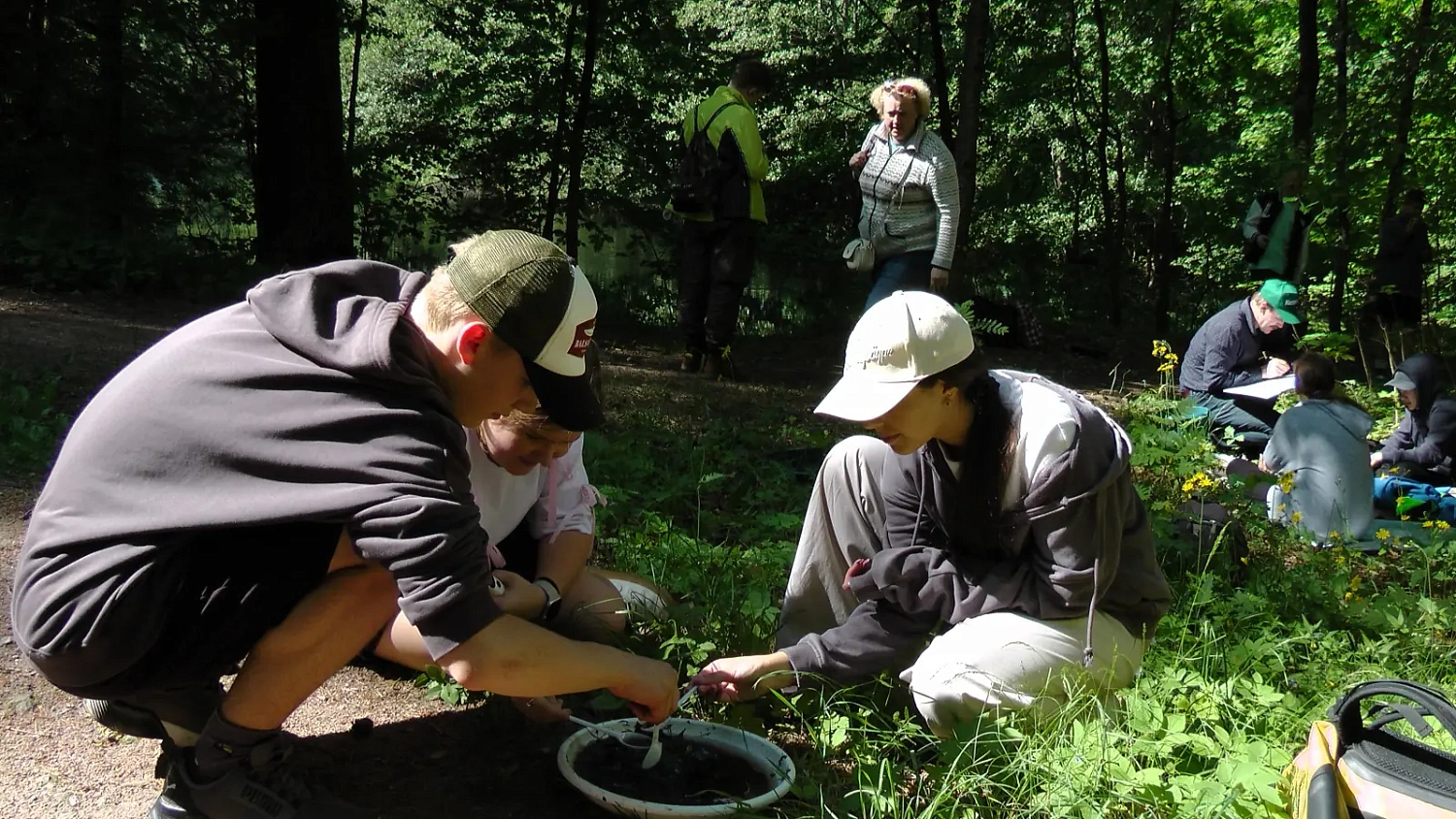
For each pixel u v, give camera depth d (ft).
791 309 41.91
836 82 53.16
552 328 6.66
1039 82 51.44
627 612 10.14
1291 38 52.01
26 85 37.52
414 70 56.75
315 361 6.53
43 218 32.01
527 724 9.49
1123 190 50.39
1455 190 47.60
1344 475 17.43
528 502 9.52
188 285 30.19
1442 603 13.98
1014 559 8.94
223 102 41.50
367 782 8.47
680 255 40.91
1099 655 8.91
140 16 38.04
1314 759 7.29
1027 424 8.46
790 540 14.25
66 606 6.50
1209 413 22.66
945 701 8.84
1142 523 9.12
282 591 6.73
